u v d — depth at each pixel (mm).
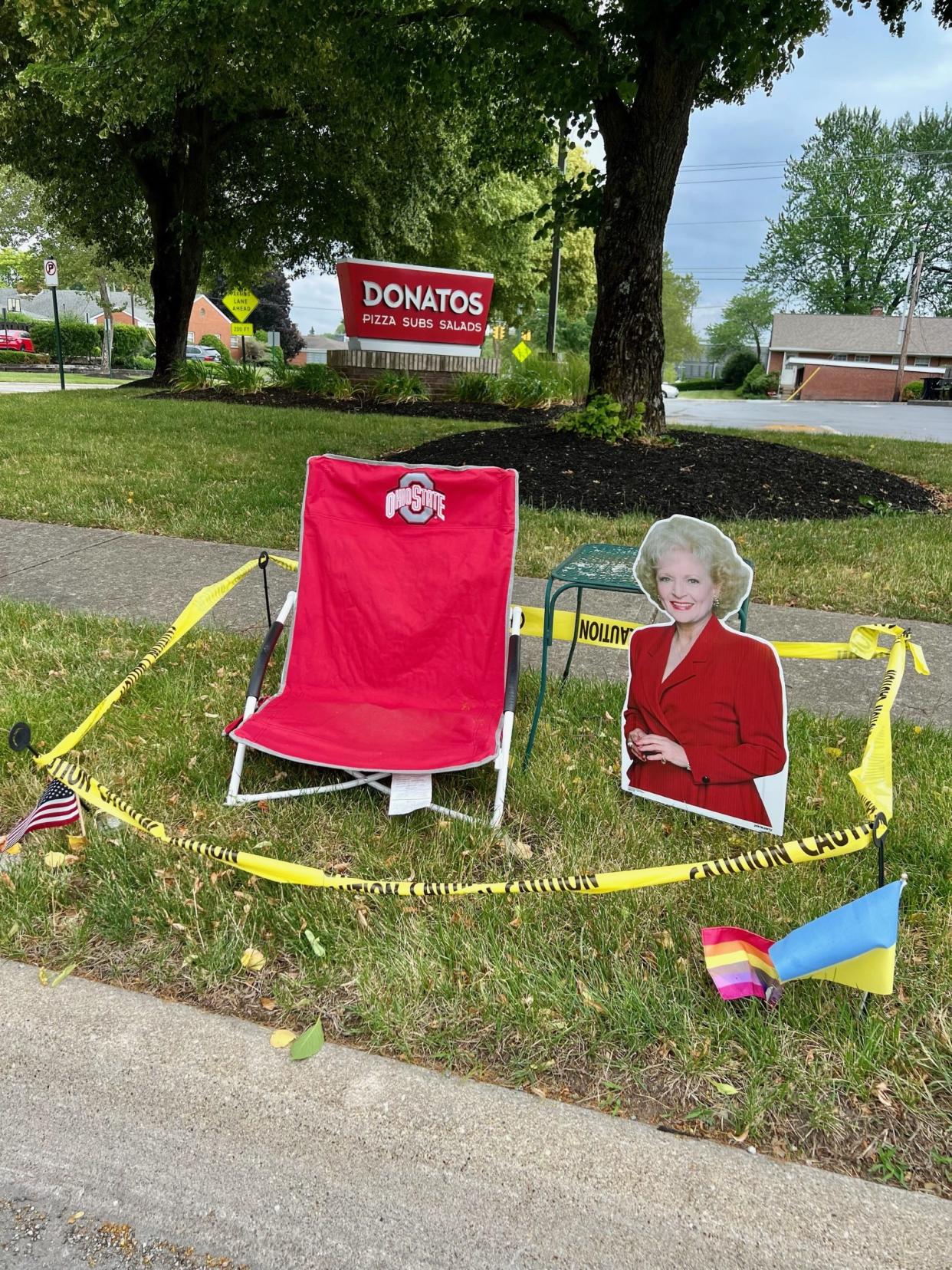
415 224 18297
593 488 7402
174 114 15656
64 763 2482
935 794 3070
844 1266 1601
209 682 3941
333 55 12094
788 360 51281
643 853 2781
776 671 2738
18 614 4609
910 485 8477
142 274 22656
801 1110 1928
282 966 2330
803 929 2090
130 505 6965
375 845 2807
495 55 9734
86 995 2191
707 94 10297
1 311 58406
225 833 2832
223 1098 1912
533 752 3393
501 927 2455
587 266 31250
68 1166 1795
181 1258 1646
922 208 67812
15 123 15789
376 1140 1823
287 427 10961
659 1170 1767
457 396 15930
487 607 3385
